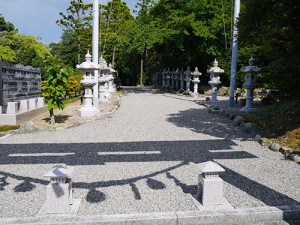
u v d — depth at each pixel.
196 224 3.48
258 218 3.58
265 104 13.31
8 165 5.41
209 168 3.71
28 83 13.96
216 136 8.09
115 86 28.50
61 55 39.78
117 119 10.84
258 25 8.27
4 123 9.19
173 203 3.85
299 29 7.89
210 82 16.14
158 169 5.26
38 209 3.64
